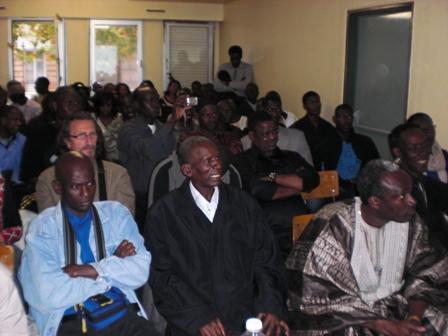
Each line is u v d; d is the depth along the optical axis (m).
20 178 4.52
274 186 3.41
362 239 2.47
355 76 6.21
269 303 2.47
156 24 11.04
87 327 2.24
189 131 3.91
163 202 2.53
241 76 9.30
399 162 3.18
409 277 2.54
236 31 10.22
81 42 10.95
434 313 2.47
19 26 10.85
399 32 5.38
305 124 5.48
